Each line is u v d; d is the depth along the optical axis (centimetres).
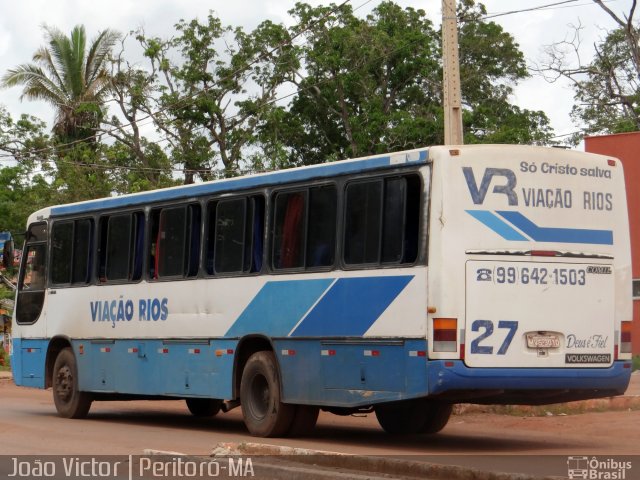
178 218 1672
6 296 4088
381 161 1332
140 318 1727
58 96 4841
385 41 4347
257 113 4541
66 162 4388
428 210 1257
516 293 1259
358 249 1352
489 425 1695
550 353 1271
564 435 1547
